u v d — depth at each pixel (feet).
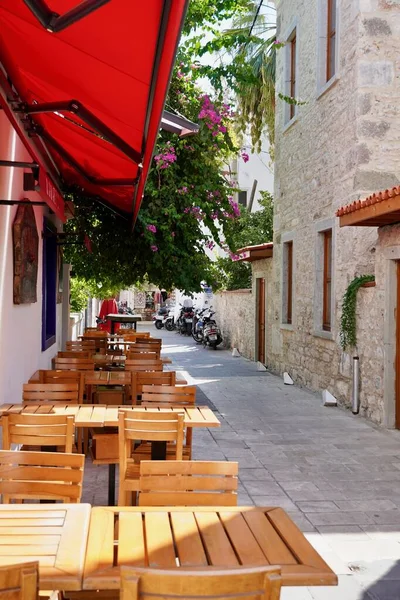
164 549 8.14
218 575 6.01
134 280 41.29
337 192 35.50
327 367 37.09
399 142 32.50
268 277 53.47
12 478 10.34
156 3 8.40
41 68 13.88
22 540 8.20
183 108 37.60
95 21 9.71
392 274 28.43
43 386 18.97
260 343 57.98
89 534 8.52
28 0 7.91
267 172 94.12
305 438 26.68
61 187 34.17
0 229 19.61
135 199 25.07
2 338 19.99
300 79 43.01
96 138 18.63
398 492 19.39
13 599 6.00
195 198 37.11
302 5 42.50
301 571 7.64
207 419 16.61
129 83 12.10
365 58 32.32
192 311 99.30
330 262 38.45
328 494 19.12
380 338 29.27
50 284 36.81
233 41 31.45
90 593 9.31
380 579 13.28
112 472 16.49
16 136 22.02
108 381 21.91
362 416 31.53
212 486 10.37
